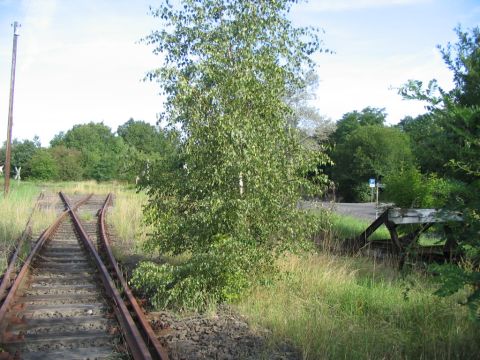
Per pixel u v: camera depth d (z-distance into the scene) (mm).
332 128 47094
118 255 12695
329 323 7031
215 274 8219
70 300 8672
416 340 6699
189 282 7887
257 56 8609
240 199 8289
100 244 14836
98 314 7875
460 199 5121
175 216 8773
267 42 9008
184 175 8695
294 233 8852
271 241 8891
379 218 12164
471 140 4867
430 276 9602
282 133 8812
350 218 22031
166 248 9164
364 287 9102
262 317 7477
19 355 6016
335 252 12750
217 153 8422
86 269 11359
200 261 7992
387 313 7812
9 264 11070
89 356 6023
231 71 8648
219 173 8289
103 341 6590
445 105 5121
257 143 8406
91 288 9531
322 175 9141
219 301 8367
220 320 7449
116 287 9406
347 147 55562
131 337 6465
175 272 8102
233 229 8406
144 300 8539
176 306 8102
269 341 6473
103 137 120250
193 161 8375
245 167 8078
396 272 10656
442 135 5828
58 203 29625
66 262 12203
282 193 8734
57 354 6074
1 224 16672
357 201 53969
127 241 15672
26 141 74188
